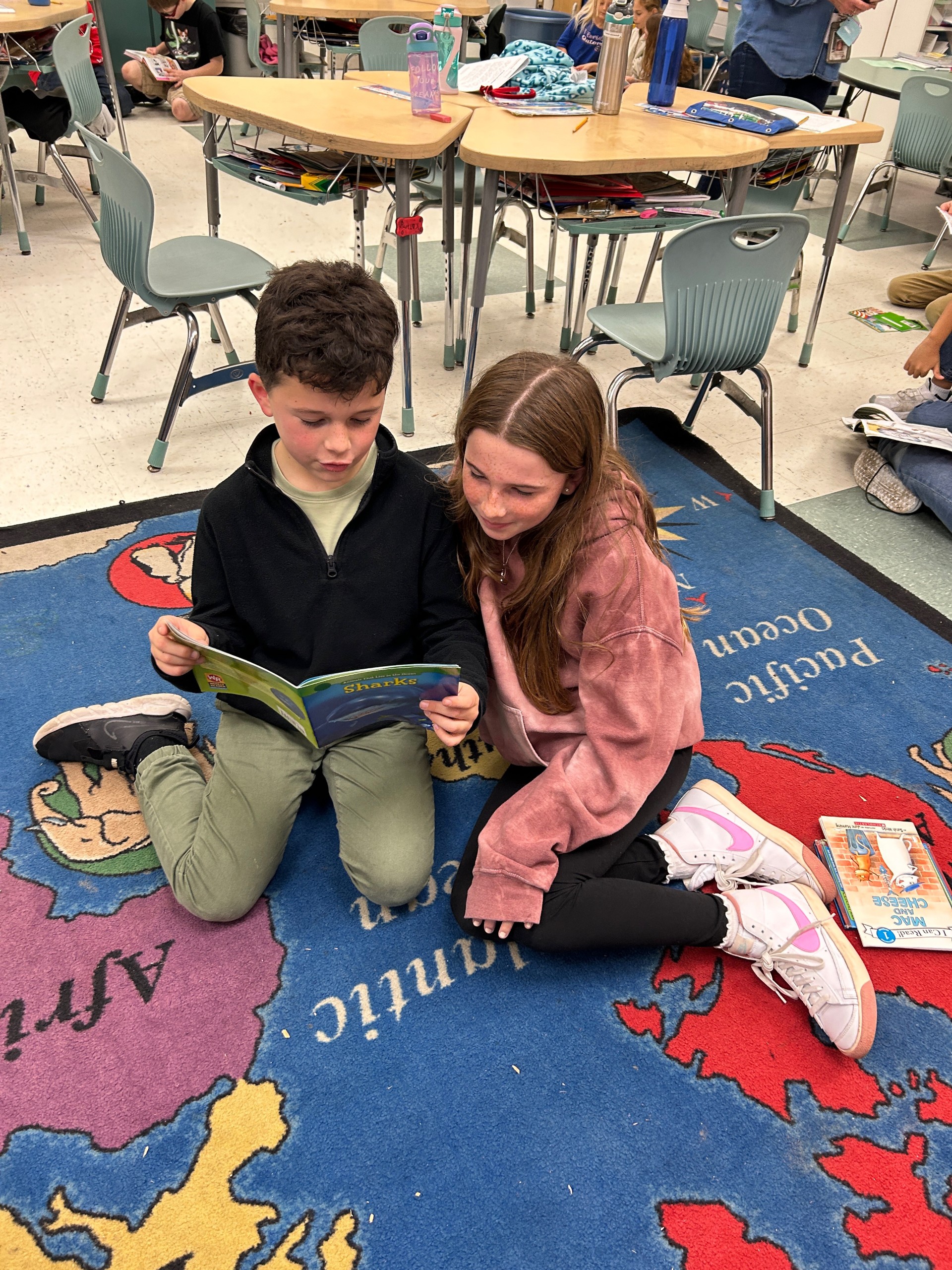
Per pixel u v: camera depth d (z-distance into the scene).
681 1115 1.17
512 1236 1.05
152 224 2.00
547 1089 1.19
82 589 1.96
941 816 1.61
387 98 2.53
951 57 4.85
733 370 2.21
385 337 1.10
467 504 1.28
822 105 3.49
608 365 3.04
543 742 1.39
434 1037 1.24
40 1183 1.07
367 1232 1.04
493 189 2.14
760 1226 1.08
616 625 1.24
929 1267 1.05
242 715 1.42
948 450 2.32
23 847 1.45
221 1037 1.22
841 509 2.44
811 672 1.91
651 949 1.38
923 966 1.38
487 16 4.73
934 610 2.10
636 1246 1.05
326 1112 1.15
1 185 4.11
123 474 2.35
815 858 1.44
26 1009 1.23
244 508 1.25
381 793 1.36
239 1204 1.06
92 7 4.15
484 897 1.25
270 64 4.74
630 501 1.27
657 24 3.03
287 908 1.39
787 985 1.33
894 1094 1.22
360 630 1.31
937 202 4.89
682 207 2.41
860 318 3.48
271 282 1.12
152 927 1.35
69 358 2.84
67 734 1.54
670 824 1.46
